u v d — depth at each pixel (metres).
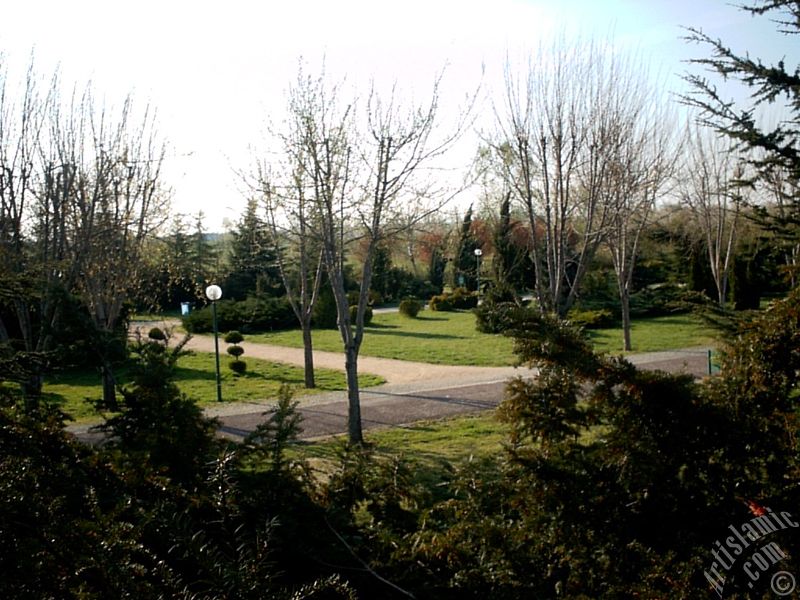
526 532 2.77
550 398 2.96
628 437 2.66
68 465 2.91
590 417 2.88
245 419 12.49
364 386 16.02
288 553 3.22
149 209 14.52
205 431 4.21
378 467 4.07
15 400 3.15
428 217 11.42
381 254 37.00
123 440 4.11
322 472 4.21
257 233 17.09
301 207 10.88
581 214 14.91
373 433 11.05
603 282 29.44
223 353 22.42
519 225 23.89
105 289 13.46
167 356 4.46
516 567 2.75
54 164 11.14
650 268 30.06
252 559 2.24
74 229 11.41
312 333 28.16
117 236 13.41
